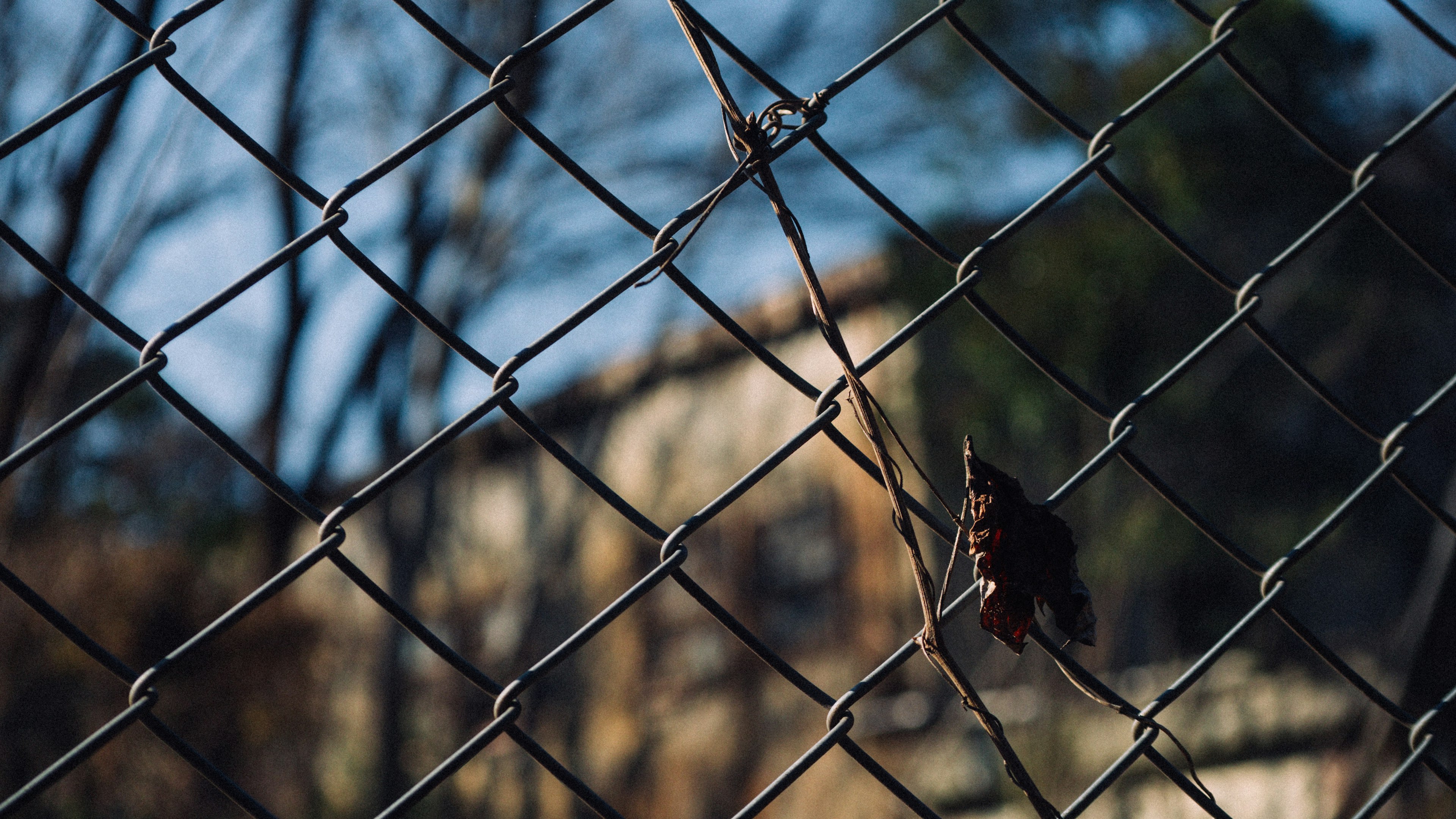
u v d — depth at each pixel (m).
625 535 11.89
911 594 9.98
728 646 11.09
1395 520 7.43
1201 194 6.68
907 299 7.29
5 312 4.53
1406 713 1.40
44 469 5.93
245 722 7.30
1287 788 7.02
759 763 10.52
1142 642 7.59
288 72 6.65
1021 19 6.77
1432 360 7.39
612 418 12.30
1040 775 6.94
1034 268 6.99
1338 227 6.97
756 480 1.16
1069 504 7.05
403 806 1.05
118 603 6.55
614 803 11.41
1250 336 7.17
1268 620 7.46
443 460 11.68
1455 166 6.69
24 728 5.91
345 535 1.06
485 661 12.25
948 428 7.39
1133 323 6.92
